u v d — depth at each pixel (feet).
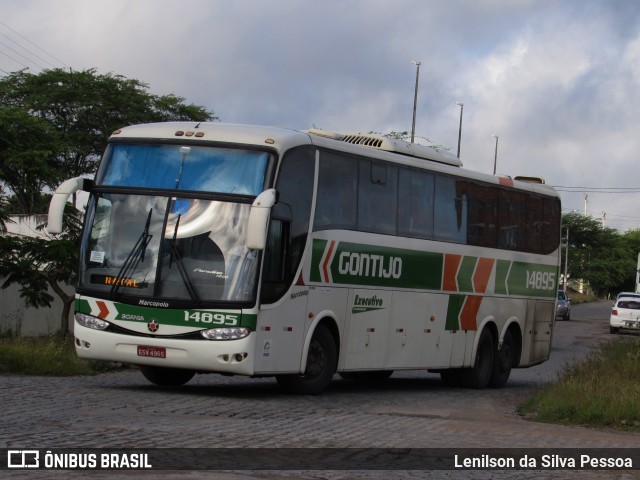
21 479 25.63
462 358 66.74
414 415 47.44
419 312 61.46
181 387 54.75
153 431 35.04
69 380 55.42
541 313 77.25
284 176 49.16
